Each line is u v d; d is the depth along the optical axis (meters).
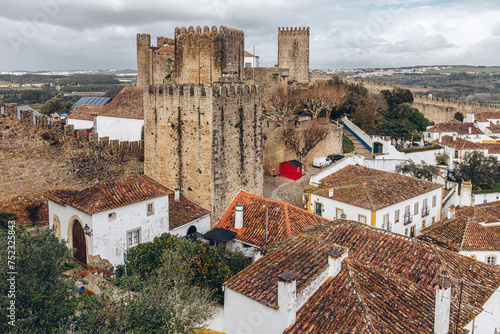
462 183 63.25
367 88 100.94
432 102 104.19
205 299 22.42
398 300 20.50
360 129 83.62
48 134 41.41
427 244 26.20
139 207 33.44
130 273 27.81
